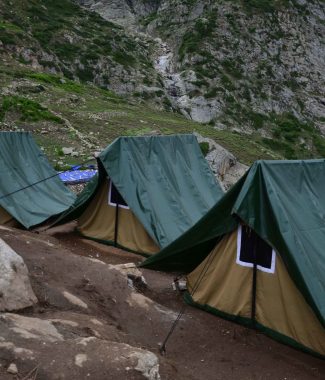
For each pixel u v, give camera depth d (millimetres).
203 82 68375
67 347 5809
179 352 7750
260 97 70125
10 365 5375
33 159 16641
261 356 7992
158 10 93438
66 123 32312
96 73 62406
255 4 83938
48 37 64438
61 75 57594
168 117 49531
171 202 14109
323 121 70312
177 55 75188
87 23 74750
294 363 7883
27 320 6438
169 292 10289
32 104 33312
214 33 77875
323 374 7668
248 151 43531
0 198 14250
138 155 14305
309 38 82062
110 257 13094
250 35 78938
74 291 8312
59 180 17234
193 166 16016
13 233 10859
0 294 6863
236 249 9078
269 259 8641
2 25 59594
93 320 7352
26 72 47375
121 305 8516
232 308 9102
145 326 8234
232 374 7297
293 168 9188
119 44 72125
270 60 76625
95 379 5391
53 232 14383
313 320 8141
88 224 14445
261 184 8492
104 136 32688
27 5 70062
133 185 13633
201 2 86062
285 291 8461
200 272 9617
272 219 8289
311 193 9211
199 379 6855
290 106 70875
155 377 5707
